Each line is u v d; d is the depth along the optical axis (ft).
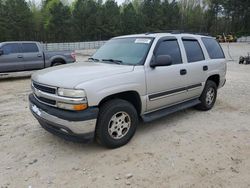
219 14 237.04
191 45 17.47
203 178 10.43
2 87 30.22
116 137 12.79
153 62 13.93
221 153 12.44
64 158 12.07
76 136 11.55
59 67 14.24
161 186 9.94
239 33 213.46
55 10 197.67
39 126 16.14
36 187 9.95
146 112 14.30
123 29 214.48
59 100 11.46
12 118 17.79
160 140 13.87
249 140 13.92
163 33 16.12
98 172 10.90
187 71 16.17
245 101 22.13
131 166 11.31
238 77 36.45
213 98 19.61
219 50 20.38
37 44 37.35
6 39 180.14
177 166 11.28
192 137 14.29
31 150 12.89
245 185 10.00
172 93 15.39
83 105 11.15
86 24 206.80
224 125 16.16
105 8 213.46
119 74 12.50
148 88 13.75
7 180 10.39
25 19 186.39
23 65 35.68
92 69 12.99
